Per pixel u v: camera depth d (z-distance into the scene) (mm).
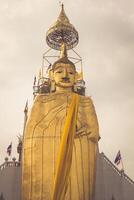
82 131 47844
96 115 49594
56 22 61344
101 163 57250
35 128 47844
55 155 46375
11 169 56406
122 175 56938
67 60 54125
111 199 54438
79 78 54250
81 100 50188
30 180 45688
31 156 46562
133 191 55750
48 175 45531
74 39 62781
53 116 48562
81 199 44656
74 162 46125
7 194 54188
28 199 45000
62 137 46625
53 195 43812
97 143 48094
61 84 52375
